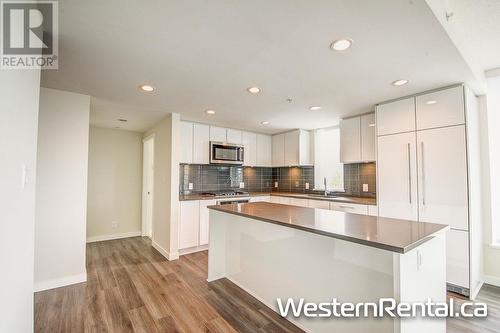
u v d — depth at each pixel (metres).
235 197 4.23
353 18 1.40
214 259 2.72
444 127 2.45
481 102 2.76
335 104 3.09
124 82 2.39
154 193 4.13
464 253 2.30
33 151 1.25
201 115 3.67
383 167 2.90
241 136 4.76
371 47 1.72
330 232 1.47
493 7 1.73
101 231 4.43
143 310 2.10
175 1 1.27
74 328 1.85
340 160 3.83
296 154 4.68
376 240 1.29
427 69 2.07
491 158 2.72
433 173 2.50
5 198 0.82
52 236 2.53
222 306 2.18
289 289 1.97
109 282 2.66
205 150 4.22
